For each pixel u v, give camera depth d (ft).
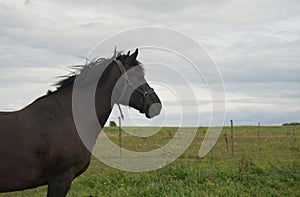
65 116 17.34
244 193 25.99
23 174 16.58
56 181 17.08
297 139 65.87
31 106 17.33
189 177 29.76
